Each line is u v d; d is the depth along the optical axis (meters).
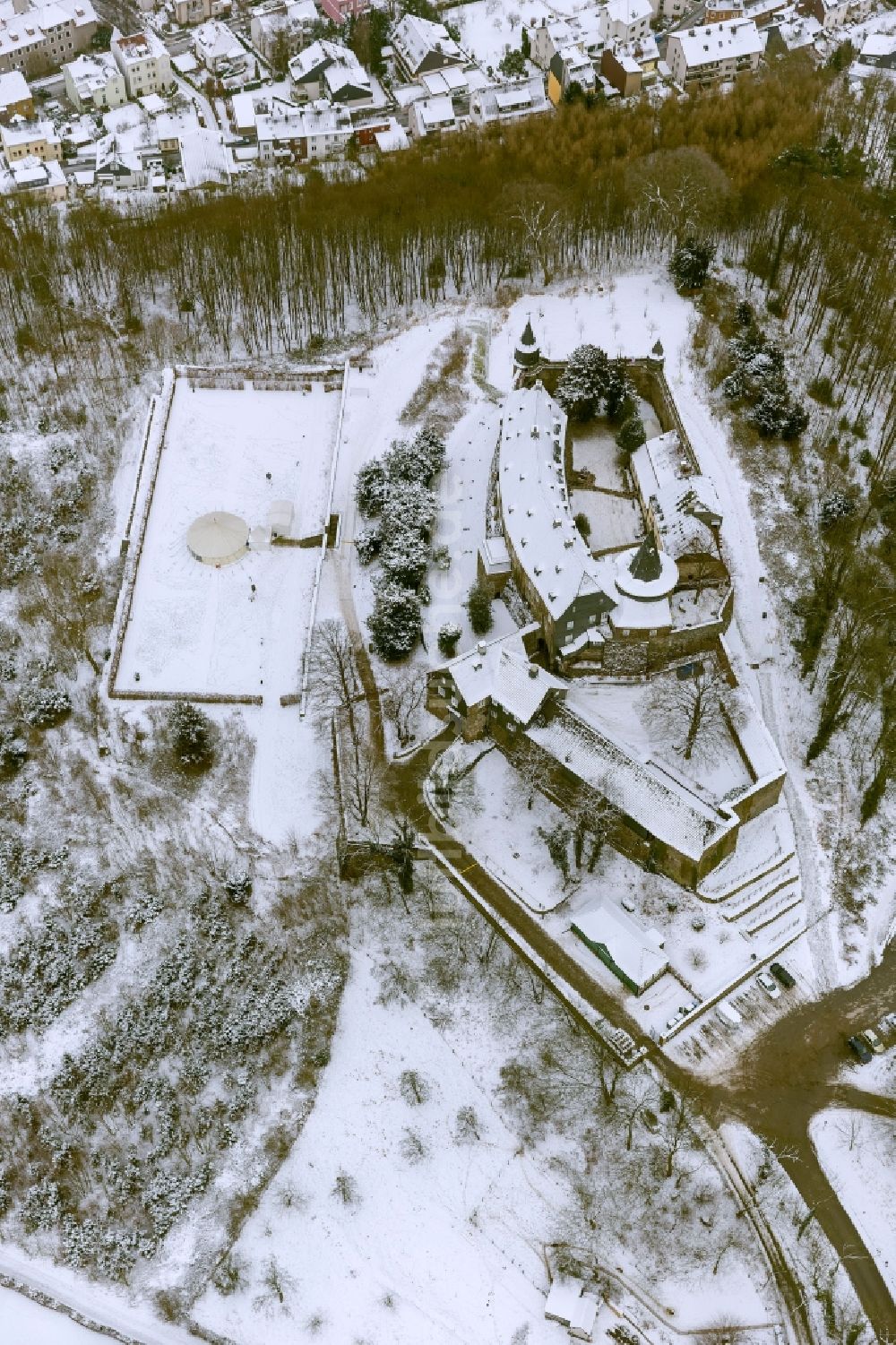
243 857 116.69
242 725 126.88
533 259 182.50
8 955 111.50
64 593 140.62
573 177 192.50
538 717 118.62
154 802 121.75
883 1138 98.06
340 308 176.38
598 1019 104.88
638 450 146.38
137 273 182.12
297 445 156.50
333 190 197.88
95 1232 96.31
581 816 111.25
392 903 112.19
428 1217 94.62
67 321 175.38
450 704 125.50
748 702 124.12
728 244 186.50
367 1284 91.81
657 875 114.50
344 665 129.25
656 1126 98.06
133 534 144.75
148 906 113.69
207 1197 97.12
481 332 171.75
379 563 140.50
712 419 156.88
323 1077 102.56
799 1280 90.81
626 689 127.12
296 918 112.06
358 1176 96.88
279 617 136.88
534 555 127.19
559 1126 98.44
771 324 171.75
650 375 157.00
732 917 111.19
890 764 122.69
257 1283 92.62
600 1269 91.06
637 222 184.12
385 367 167.00
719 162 192.12
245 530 143.12
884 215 188.62
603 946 106.56
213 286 177.00
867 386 161.62
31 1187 98.88
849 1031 104.75
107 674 131.25
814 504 146.62
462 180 195.88
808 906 113.56
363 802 116.81
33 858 118.44
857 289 172.25
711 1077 101.56
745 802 114.31
